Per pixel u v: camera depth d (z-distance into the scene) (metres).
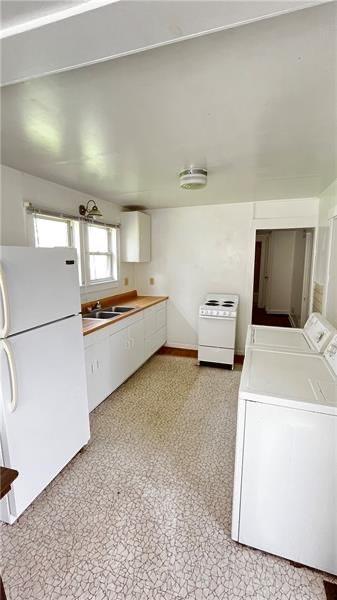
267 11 0.74
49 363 1.73
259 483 1.34
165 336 4.46
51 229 2.78
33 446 1.62
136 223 3.90
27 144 1.80
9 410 1.45
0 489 0.91
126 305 3.63
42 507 1.66
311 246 3.70
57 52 0.90
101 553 1.40
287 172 2.39
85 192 3.13
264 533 1.37
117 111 1.40
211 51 0.97
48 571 1.32
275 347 2.05
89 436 2.17
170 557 1.38
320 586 1.26
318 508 1.27
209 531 1.51
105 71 1.07
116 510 1.64
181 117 1.47
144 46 0.87
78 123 1.53
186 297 4.30
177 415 2.62
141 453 2.12
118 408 2.74
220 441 2.25
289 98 1.29
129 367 3.24
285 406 1.26
